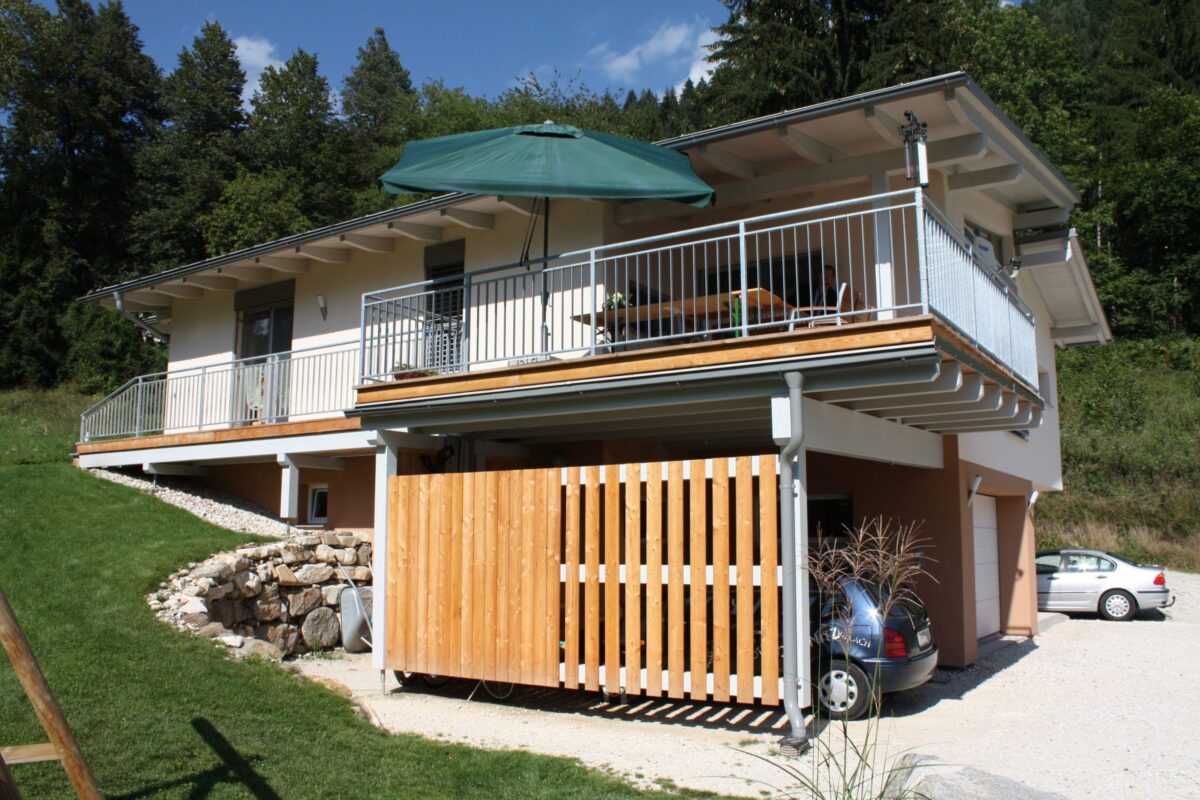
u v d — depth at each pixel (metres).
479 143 10.98
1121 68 49.62
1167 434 31.03
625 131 43.84
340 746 6.79
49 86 42.06
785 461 7.86
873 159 10.22
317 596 11.84
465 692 9.81
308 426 13.42
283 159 43.75
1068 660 12.73
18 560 10.41
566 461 12.15
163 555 10.72
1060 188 13.02
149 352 34.69
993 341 9.87
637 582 8.38
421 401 10.15
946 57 27.62
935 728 8.48
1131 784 6.78
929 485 11.95
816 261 11.29
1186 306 40.38
